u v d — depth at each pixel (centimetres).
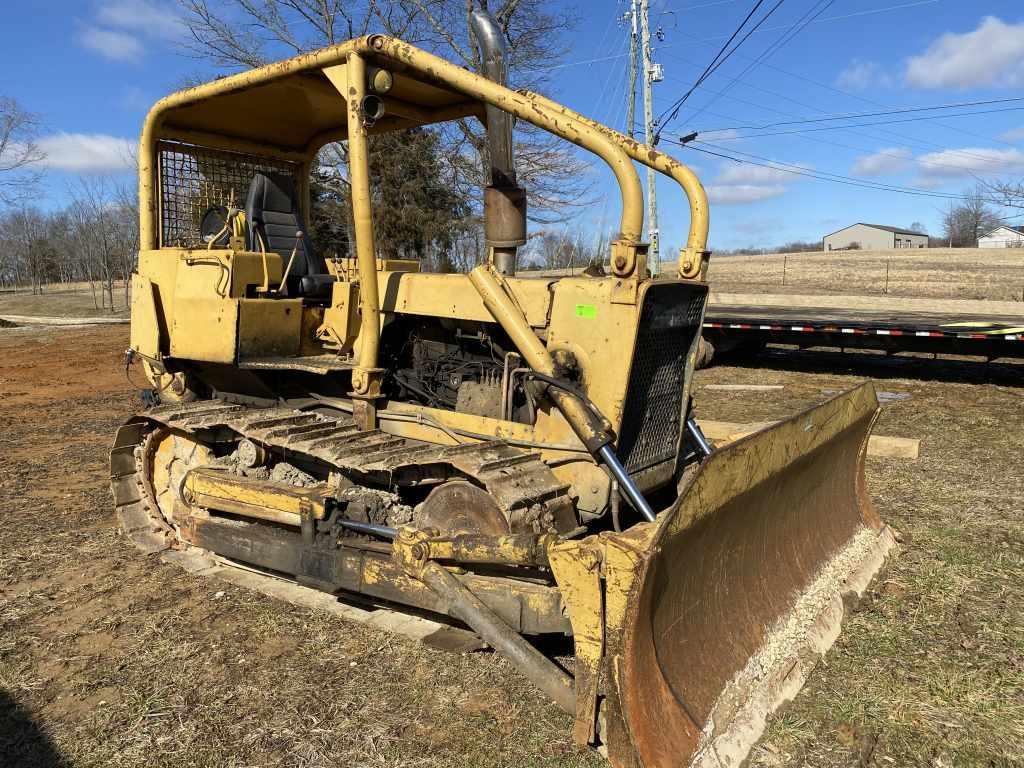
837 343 1189
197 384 541
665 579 278
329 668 355
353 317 485
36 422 965
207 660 365
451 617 392
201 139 550
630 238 357
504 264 425
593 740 271
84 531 547
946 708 321
